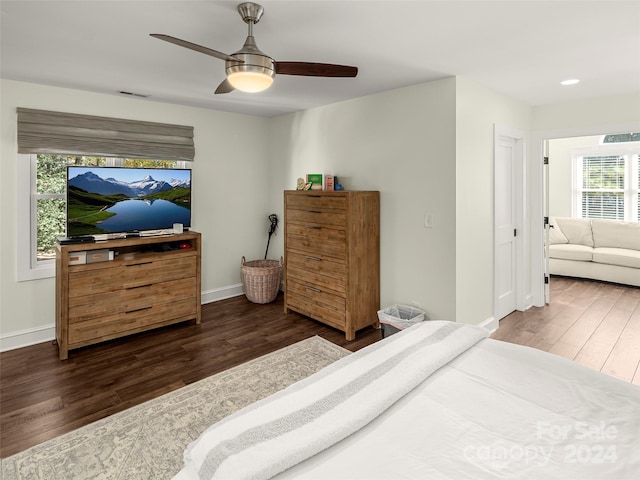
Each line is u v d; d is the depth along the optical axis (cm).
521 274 422
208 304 450
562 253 586
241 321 392
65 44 240
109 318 326
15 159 322
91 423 218
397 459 104
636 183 596
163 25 212
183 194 399
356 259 346
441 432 115
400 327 313
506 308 408
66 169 321
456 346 164
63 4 188
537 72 298
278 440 106
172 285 364
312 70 210
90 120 354
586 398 130
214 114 447
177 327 374
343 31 219
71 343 306
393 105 348
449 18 203
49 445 198
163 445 198
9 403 239
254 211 496
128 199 360
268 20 204
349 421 115
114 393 251
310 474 99
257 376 272
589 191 645
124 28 216
